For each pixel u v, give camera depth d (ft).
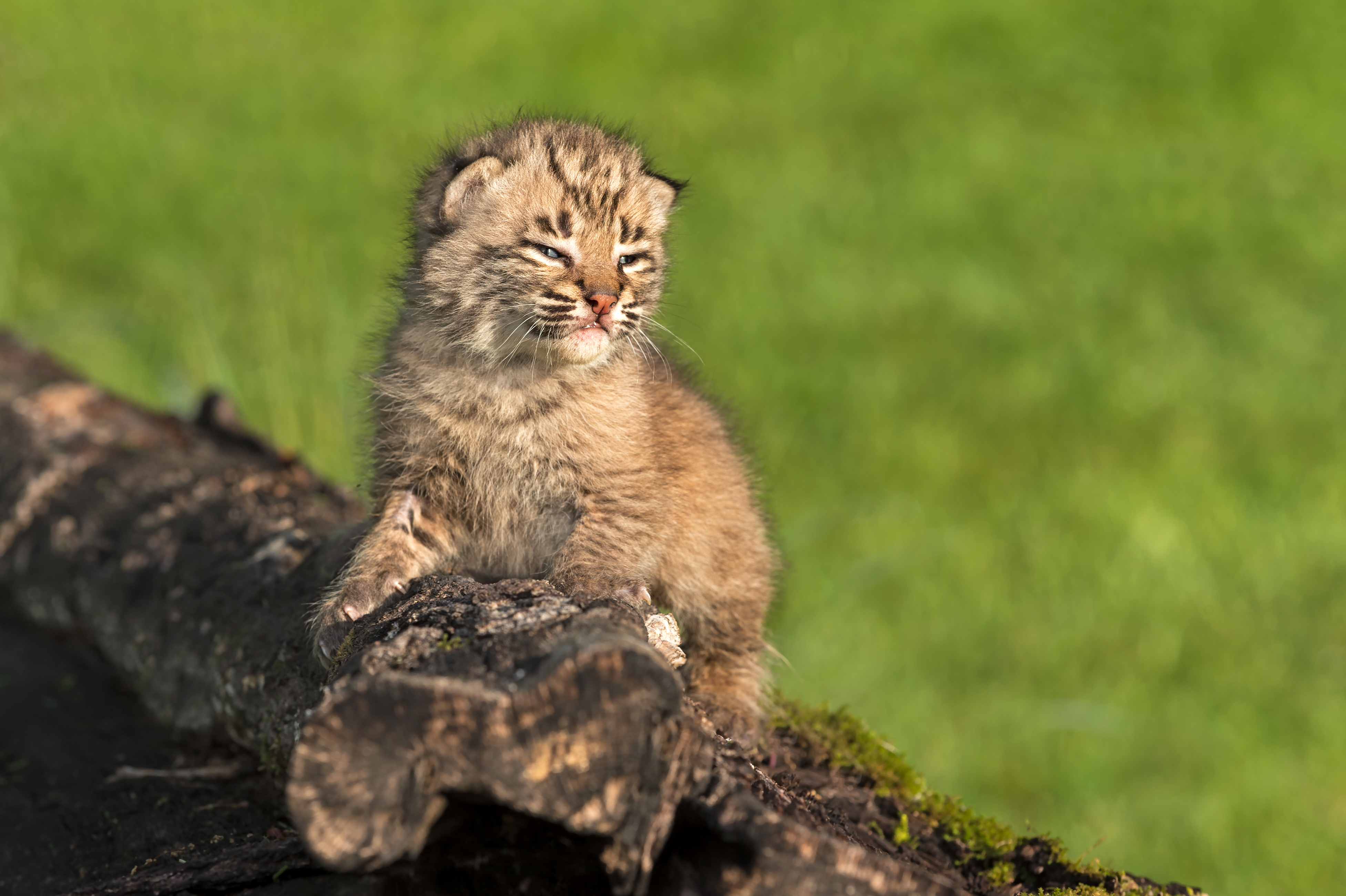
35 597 29.50
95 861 20.65
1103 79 93.97
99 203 63.52
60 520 29.71
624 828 14.87
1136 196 75.51
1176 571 45.62
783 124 84.17
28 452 31.60
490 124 28.30
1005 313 62.49
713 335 59.21
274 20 94.27
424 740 14.46
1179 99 90.63
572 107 82.12
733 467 26.27
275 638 22.84
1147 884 20.53
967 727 39.55
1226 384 57.16
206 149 70.64
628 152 25.76
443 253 24.25
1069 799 37.58
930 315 61.87
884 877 14.85
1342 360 59.21
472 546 24.32
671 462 24.57
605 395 23.81
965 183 76.69
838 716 25.29
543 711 14.37
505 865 16.10
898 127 84.58
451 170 24.82
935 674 41.50
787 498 48.65
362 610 20.72
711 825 14.98
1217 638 43.11
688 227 69.72
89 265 57.67
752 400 54.24
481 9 101.91
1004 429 53.42
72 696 26.96
